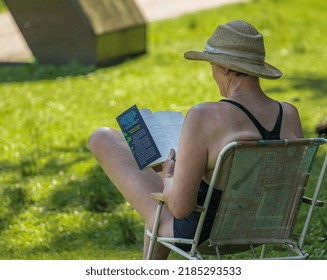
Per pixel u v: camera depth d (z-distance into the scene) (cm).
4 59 2875
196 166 868
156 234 923
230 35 895
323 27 3597
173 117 974
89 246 1280
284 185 899
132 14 2908
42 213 1411
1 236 1315
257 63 892
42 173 1630
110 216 1388
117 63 2816
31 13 2766
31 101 2273
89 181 1559
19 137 1892
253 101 892
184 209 873
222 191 880
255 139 873
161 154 921
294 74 2656
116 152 984
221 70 902
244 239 909
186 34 3322
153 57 2922
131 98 2325
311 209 930
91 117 2108
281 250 1236
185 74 2655
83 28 2712
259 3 3906
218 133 868
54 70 2648
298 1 4012
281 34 3388
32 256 1245
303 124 1988
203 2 3894
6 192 1497
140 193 962
